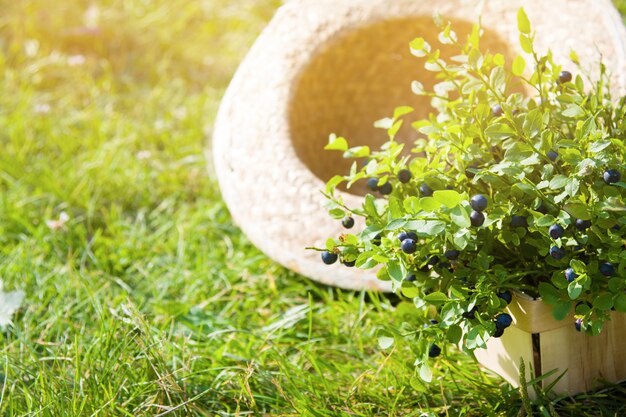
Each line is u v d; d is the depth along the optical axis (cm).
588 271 99
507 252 104
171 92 167
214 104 160
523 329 103
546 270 103
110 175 140
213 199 137
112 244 129
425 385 108
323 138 129
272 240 118
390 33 127
